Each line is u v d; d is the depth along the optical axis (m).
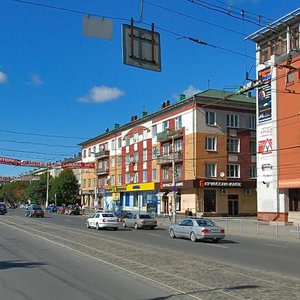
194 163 56.78
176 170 60.69
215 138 58.41
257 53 44.50
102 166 88.50
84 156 100.56
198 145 57.19
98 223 34.81
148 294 9.27
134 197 74.12
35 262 14.34
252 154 60.75
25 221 45.38
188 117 58.69
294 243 25.03
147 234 30.14
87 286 10.19
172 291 9.58
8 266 13.42
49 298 8.90
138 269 12.84
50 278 11.29
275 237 28.95
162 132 63.50
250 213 59.69
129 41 11.38
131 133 76.19
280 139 41.84
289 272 12.86
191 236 25.33
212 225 25.39
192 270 12.76
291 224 40.00
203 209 56.84
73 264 13.88
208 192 57.50
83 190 98.62
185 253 18.02
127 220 39.09
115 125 85.81
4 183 160.38
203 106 58.00
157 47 11.75
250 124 61.03
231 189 58.69
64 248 18.77
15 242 21.56
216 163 58.03
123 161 79.06
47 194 101.31
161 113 65.81
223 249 20.33
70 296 9.09
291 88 40.34
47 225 38.09
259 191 44.12
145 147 70.88
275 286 10.20
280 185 41.53
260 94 44.41
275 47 42.19
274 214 42.09
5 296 9.10
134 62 11.39
